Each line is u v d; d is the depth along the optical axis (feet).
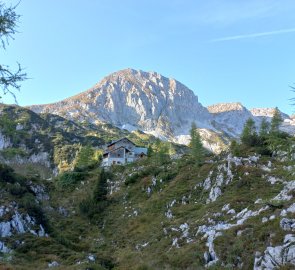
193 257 118.21
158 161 304.30
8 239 157.28
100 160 437.58
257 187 183.73
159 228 182.09
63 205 263.29
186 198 213.25
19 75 44.88
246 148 247.50
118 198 256.52
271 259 87.97
